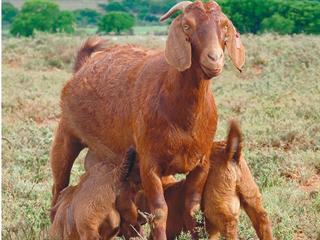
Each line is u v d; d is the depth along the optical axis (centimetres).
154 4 11612
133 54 1223
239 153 1121
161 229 1089
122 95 1171
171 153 1084
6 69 3878
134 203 1132
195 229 1118
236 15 6194
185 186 1136
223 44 1026
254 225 1164
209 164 1123
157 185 1094
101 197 1099
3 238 1216
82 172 1686
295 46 3859
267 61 3597
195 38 1011
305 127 2092
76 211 1113
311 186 1636
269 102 2556
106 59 1251
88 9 13538
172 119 1072
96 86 1234
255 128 2108
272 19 6016
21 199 1453
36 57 4281
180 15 1033
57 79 3516
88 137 1269
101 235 1118
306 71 3262
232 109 2508
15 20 8238
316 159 1775
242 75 3359
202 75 1038
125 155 1102
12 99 2714
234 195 1130
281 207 1383
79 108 1266
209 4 1034
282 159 1759
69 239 1140
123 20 8700
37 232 1223
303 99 2591
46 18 8162
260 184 1555
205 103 1080
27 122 2331
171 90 1069
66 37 4734
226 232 1134
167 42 1029
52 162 1370
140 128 1103
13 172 1639
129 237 1135
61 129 1337
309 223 1302
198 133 1084
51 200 1433
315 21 6112
